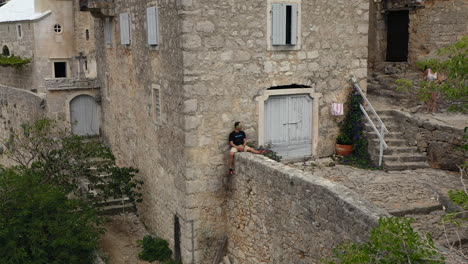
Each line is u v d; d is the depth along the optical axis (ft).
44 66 82.58
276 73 35.12
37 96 64.75
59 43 83.41
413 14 49.14
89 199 44.78
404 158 36.04
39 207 34.73
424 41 48.26
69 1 82.89
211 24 32.24
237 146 33.55
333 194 23.76
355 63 37.96
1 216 33.06
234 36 33.14
